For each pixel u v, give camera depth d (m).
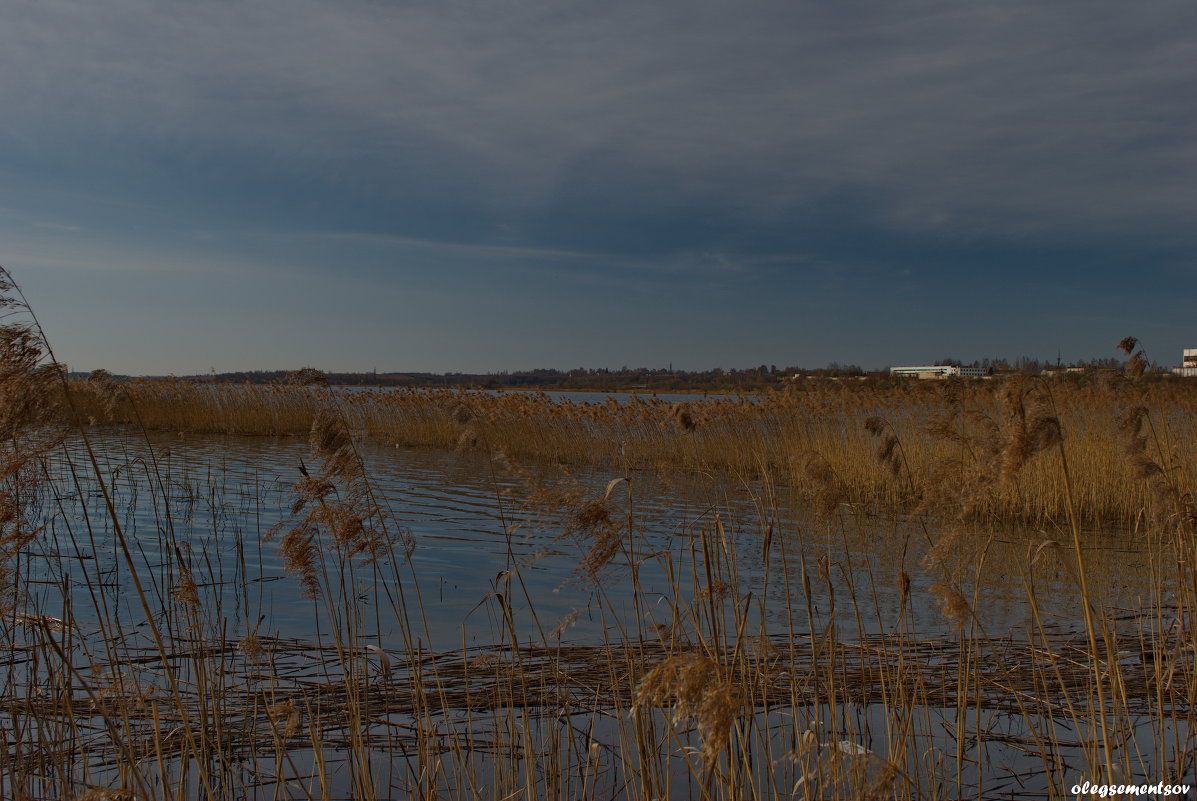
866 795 3.59
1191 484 10.83
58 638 6.68
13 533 4.17
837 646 6.60
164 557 9.77
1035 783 4.66
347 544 4.69
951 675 6.03
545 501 4.29
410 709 5.64
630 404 21.42
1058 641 6.84
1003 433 3.87
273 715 4.25
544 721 5.45
